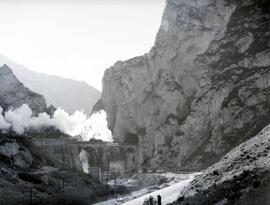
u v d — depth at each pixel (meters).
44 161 123.50
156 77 175.25
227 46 149.25
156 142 161.00
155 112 171.00
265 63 135.00
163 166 149.12
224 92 138.12
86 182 118.50
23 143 125.19
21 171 107.12
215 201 39.81
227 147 129.12
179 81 163.12
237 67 141.88
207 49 155.25
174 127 157.00
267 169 39.38
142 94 181.00
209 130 141.88
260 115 126.94
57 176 112.75
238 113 131.38
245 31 147.25
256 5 153.00
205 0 164.00
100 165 159.00
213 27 156.75
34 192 94.62
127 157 172.88
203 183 50.78
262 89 130.38
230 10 155.88
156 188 107.44
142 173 146.75
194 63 156.62
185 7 166.50
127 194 112.38
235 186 39.72
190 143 144.88
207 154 134.38
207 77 149.25
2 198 85.56
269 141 48.34
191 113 147.38
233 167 48.16
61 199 94.62
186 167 136.25
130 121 186.38
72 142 152.25
